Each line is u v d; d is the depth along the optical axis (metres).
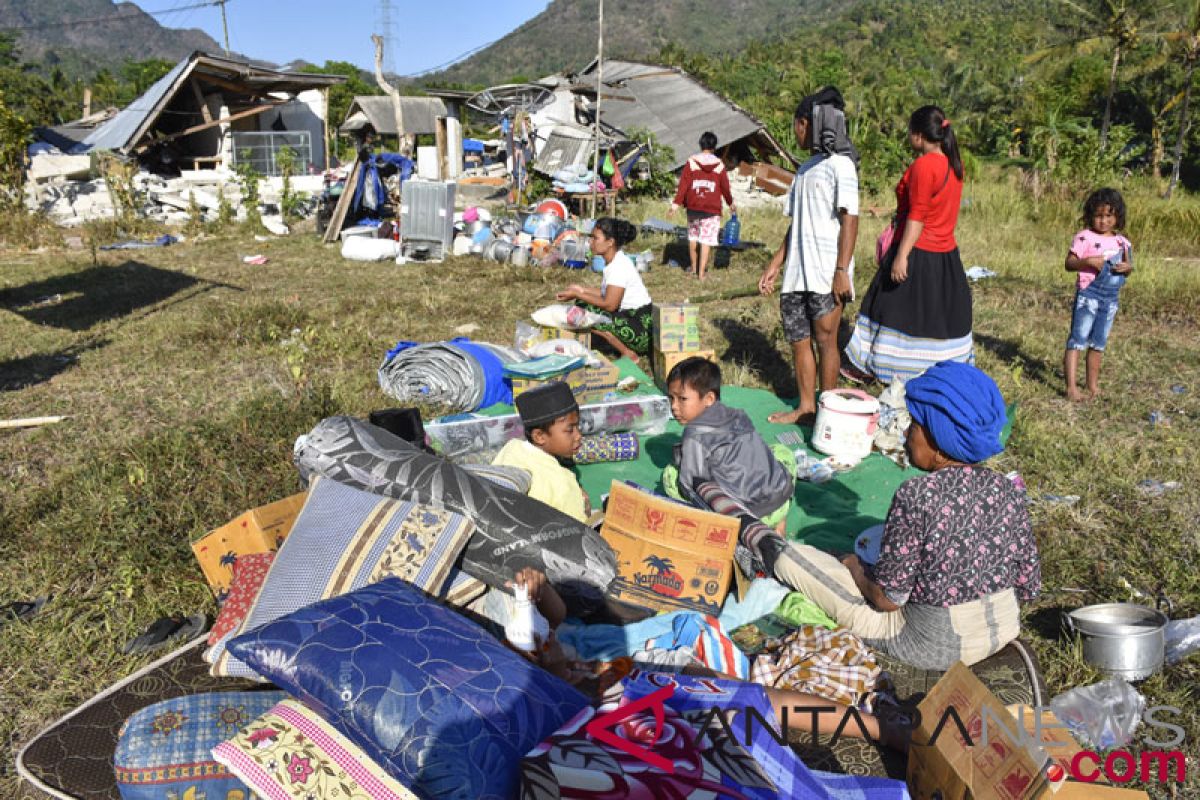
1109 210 6.40
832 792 2.56
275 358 7.72
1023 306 10.32
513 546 3.55
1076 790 2.32
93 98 75.31
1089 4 41.19
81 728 3.02
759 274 12.64
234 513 4.60
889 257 6.20
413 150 28.62
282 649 2.60
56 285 11.64
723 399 6.89
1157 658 3.38
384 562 3.26
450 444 5.33
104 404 6.58
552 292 10.95
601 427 5.73
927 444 3.14
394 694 2.43
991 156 49.84
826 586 3.58
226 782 2.63
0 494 5.00
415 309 9.80
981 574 3.13
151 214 18.44
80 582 4.07
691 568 3.76
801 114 5.94
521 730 2.41
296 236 16.66
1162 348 8.33
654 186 23.27
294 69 25.45
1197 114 35.47
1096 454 5.57
